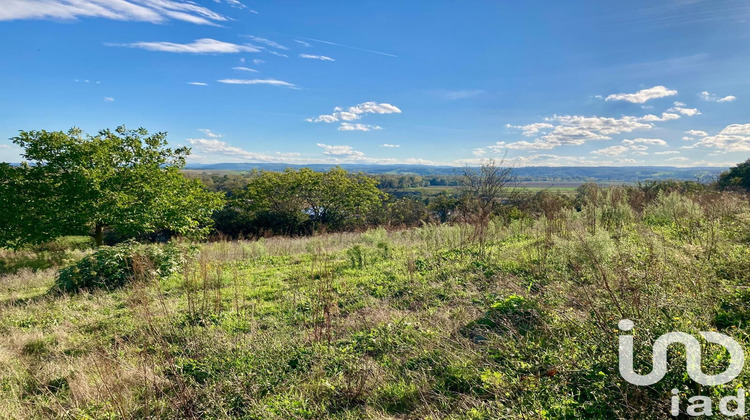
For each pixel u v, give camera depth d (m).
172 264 9.77
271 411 3.54
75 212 15.13
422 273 7.91
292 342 4.96
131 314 6.55
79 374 4.38
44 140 15.41
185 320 6.15
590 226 9.75
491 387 3.38
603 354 3.33
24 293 9.39
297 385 4.02
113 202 15.77
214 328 5.79
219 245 15.10
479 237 10.12
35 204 14.93
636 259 5.52
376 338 4.87
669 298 3.87
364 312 6.08
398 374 4.00
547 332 4.07
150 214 16.41
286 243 15.75
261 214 33.03
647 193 13.97
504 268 7.25
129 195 16.17
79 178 14.75
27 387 4.40
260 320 6.10
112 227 16.94
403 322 5.17
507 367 3.62
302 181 34.50
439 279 7.25
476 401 3.28
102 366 4.33
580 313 4.14
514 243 10.02
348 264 10.01
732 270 4.97
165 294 8.02
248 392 3.99
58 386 4.39
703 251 5.70
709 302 3.95
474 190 16.75
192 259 10.90
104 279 8.80
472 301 5.76
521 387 3.28
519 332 4.36
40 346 5.58
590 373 3.20
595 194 13.11
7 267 14.40
